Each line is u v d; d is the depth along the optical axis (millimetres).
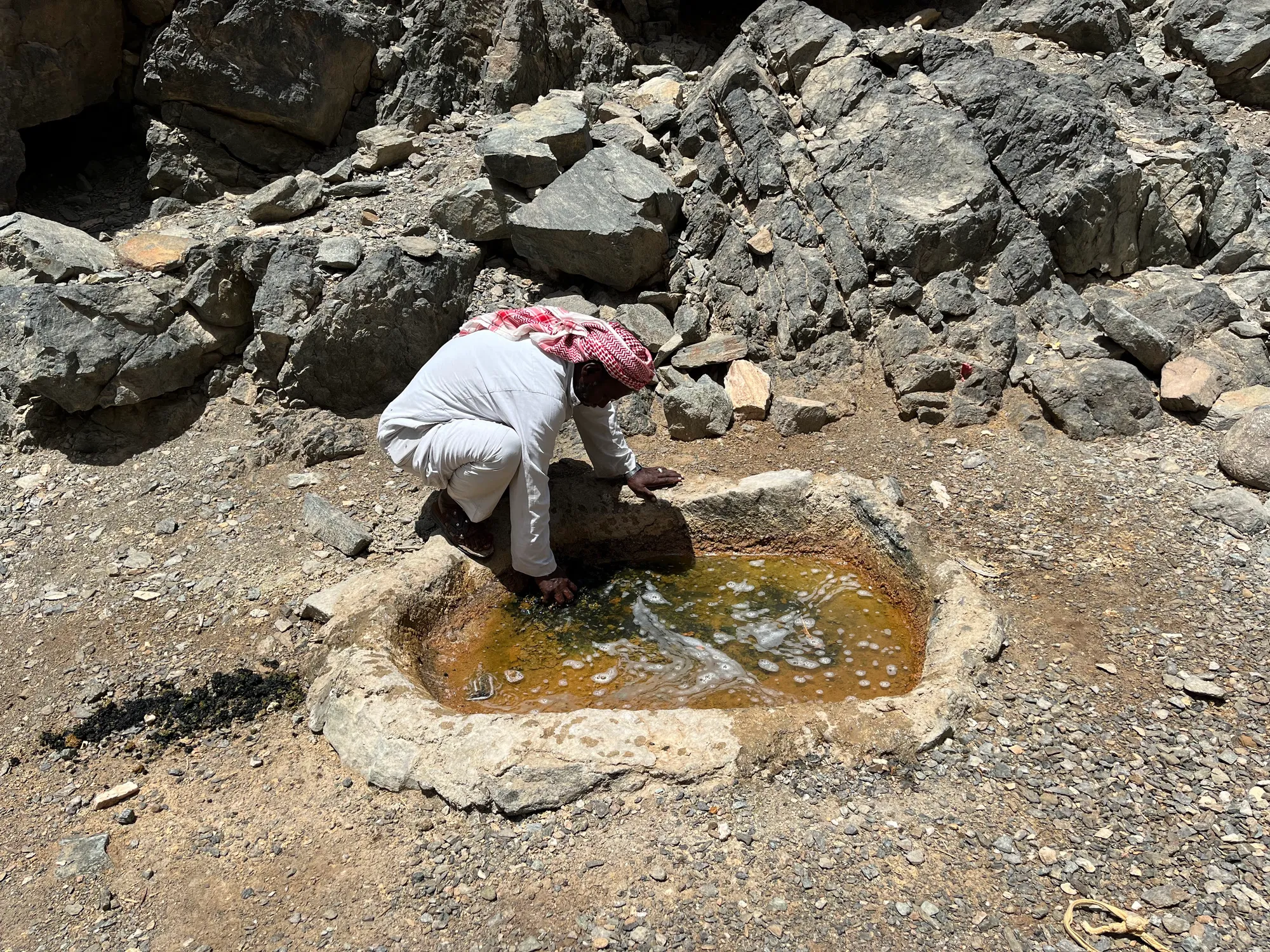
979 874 2389
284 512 3891
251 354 4336
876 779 2645
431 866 2475
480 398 3402
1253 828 2482
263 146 5246
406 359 4473
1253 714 2830
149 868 2520
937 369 4406
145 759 2863
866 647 3355
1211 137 5410
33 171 5238
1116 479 3949
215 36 4902
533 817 2572
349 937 2314
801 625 3482
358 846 2545
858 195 4918
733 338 4641
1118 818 2529
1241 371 4371
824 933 2258
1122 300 4809
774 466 4176
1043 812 2549
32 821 2678
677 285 4781
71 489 4012
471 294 4750
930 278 4801
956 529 3744
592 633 3465
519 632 3488
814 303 4668
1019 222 4852
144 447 4215
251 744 2896
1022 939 2234
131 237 4680
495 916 2334
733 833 2494
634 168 4805
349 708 2881
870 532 3717
